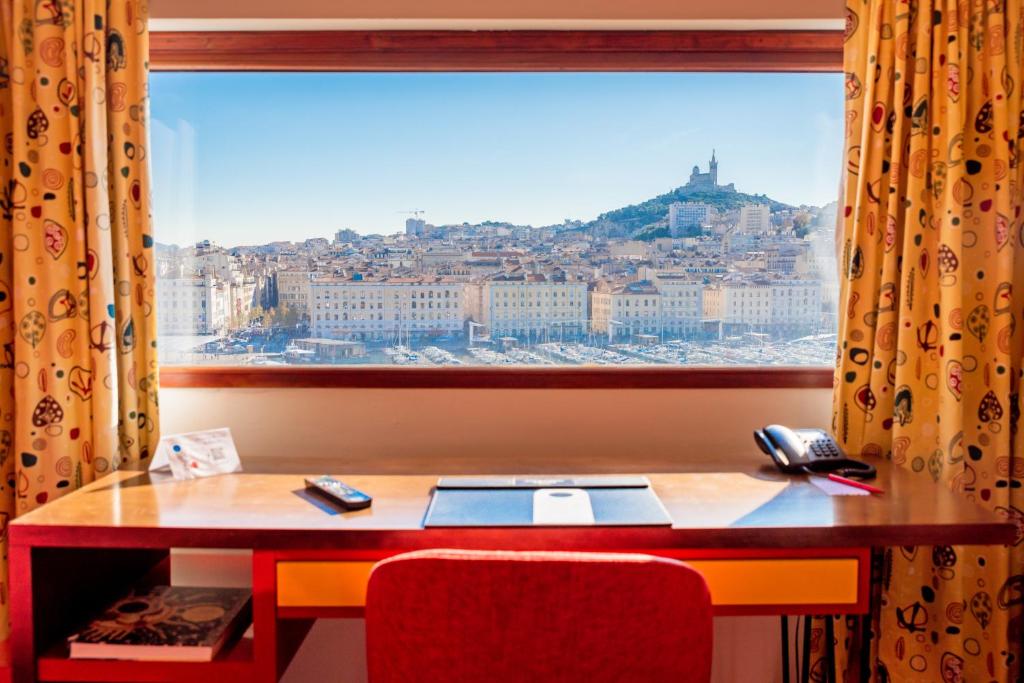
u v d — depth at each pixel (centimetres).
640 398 188
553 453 189
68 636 136
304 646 188
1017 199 170
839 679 171
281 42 184
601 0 176
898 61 165
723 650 188
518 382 187
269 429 189
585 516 128
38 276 167
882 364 170
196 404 188
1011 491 173
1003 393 165
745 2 176
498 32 184
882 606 169
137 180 171
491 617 96
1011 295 168
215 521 129
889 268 168
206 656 128
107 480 155
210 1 175
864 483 150
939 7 164
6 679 162
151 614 140
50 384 166
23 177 164
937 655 167
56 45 164
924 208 167
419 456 189
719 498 140
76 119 164
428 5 176
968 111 168
